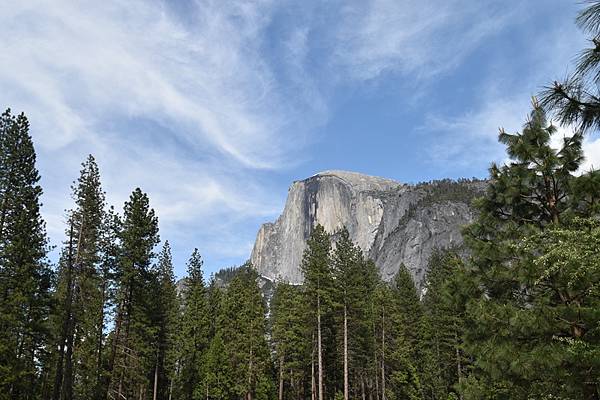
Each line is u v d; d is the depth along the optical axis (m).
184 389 53.66
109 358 34.34
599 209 11.00
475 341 12.36
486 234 13.45
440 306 45.53
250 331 51.34
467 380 14.08
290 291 53.53
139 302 34.91
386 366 53.78
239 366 50.09
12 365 27.81
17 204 31.06
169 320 52.72
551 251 8.31
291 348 50.78
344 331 43.62
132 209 36.16
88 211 32.69
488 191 13.80
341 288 45.41
